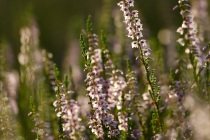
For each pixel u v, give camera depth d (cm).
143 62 661
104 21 1155
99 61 704
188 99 698
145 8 1978
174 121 674
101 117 640
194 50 713
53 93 834
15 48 1426
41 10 2572
